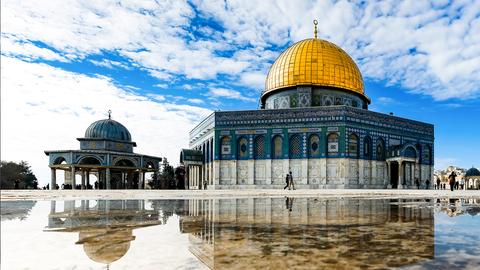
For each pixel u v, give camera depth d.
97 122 48.03
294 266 1.84
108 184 42.12
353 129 34.78
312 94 38.22
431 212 5.90
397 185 37.91
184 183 45.28
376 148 36.47
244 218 4.79
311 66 38.25
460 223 4.10
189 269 1.78
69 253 2.25
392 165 38.78
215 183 36.50
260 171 36.09
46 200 10.54
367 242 2.67
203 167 41.56
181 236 3.06
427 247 2.44
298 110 35.69
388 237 2.94
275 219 4.63
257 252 2.26
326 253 2.22
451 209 6.71
